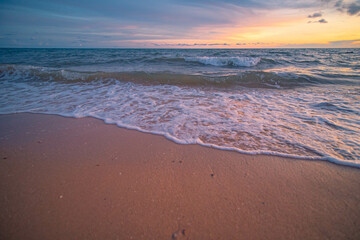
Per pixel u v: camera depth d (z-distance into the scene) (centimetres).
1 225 117
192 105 357
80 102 373
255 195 142
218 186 151
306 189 148
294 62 1173
